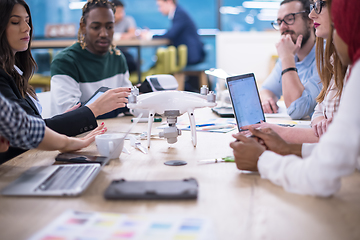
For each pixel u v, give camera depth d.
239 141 0.86
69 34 5.00
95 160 0.93
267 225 0.58
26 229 0.57
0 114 0.73
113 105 1.32
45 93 1.95
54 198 0.69
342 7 0.70
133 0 6.44
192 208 0.64
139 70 4.00
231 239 0.53
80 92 2.04
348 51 0.73
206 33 6.16
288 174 0.71
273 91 2.16
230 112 1.67
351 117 0.64
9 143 0.84
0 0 1.14
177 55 5.27
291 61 1.83
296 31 1.94
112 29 2.12
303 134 1.12
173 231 0.54
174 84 1.78
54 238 0.52
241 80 1.27
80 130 1.25
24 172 0.83
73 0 6.29
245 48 3.56
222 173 0.83
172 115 1.08
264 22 6.06
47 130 0.91
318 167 0.66
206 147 1.09
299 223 0.58
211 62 6.16
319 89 1.71
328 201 0.67
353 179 0.78
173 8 5.24
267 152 0.80
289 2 1.95
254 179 0.79
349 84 0.67
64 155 0.98
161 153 1.03
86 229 0.55
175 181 0.75
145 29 5.58
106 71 2.20
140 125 1.48
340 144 0.64
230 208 0.64
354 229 0.56
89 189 0.74
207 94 1.12
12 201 0.68
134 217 0.59
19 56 1.37
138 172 0.85
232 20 6.07
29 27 1.24
